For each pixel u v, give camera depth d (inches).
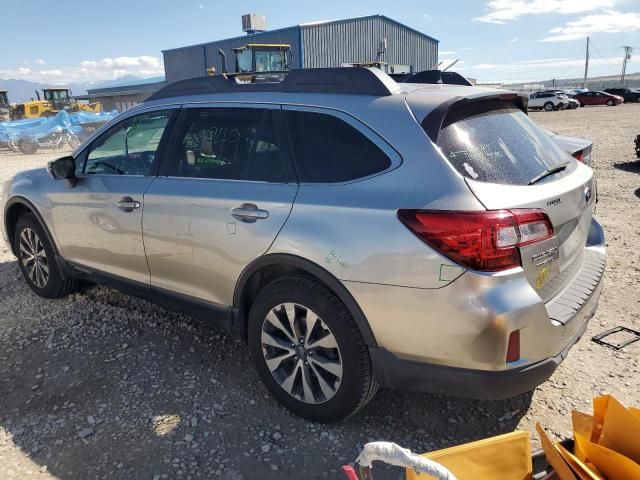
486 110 111.7
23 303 177.8
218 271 122.6
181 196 127.6
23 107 1115.3
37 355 143.3
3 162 697.0
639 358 138.4
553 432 111.0
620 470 65.6
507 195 93.3
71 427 113.5
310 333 109.0
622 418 70.7
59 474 100.4
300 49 1333.7
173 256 131.6
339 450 106.3
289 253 107.7
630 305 169.9
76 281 179.0
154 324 160.4
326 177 107.6
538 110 1637.6
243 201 115.7
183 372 134.3
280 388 116.3
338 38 1414.9
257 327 117.3
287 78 121.2
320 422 113.6
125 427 113.3
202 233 123.2
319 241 103.1
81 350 145.6
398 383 101.4
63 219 160.1
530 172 103.3
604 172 425.4
